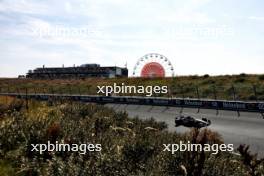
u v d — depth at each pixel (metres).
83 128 9.12
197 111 31.38
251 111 29.98
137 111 32.25
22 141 8.19
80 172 6.06
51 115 12.16
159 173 5.98
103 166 6.18
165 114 29.94
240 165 6.74
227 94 38.94
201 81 47.34
